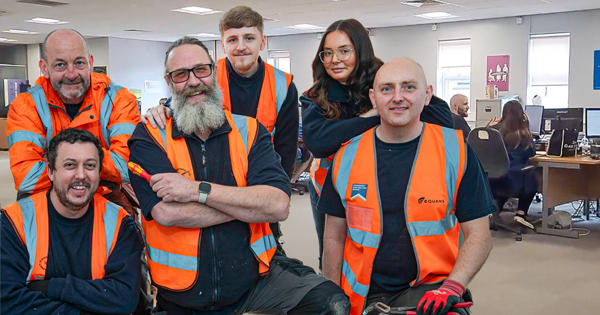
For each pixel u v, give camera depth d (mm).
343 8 10828
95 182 2066
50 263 2041
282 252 2615
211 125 2121
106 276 2076
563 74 11492
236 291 2131
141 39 16797
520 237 5480
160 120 2160
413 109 2041
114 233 2127
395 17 12078
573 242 5418
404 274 2107
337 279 2258
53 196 2086
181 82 2123
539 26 11523
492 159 5516
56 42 2256
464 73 12742
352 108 2537
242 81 2689
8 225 2033
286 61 15633
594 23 10805
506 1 9945
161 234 2109
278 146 2836
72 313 1992
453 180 2078
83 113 2354
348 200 2172
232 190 2045
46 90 2359
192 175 2123
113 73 16281
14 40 17016
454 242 2131
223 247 2100
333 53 2479
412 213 2072
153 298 2576
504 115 5773
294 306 2129
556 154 5812
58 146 2014
